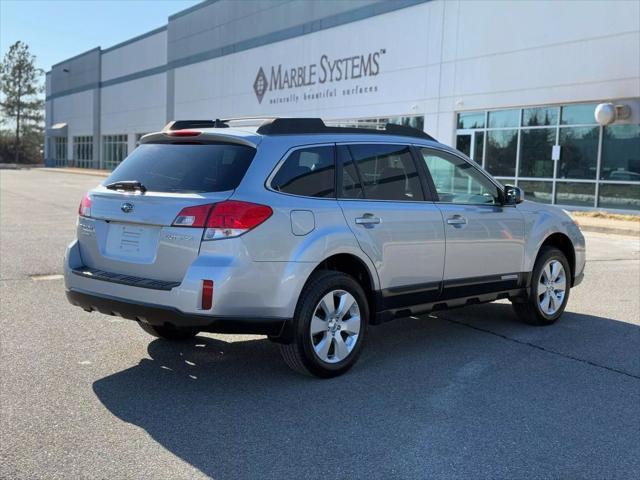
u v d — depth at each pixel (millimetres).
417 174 5535
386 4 26156
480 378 4934
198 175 4594
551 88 20109
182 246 4328
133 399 4379
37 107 85938
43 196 24234
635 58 17938
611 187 18797
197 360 5258
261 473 3379
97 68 58188
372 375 4965
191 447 3666
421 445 3736
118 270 4703
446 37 23531
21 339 5699
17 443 3666
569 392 4652
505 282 6145
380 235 5047
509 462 3545
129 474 3340
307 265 4555
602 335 6254
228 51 38031
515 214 6215
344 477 3350
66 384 4637
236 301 4285
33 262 9516
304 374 4875
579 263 6988
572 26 19391
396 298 5250
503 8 21422
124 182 4828
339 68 28969
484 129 22578
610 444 3795
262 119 5141
